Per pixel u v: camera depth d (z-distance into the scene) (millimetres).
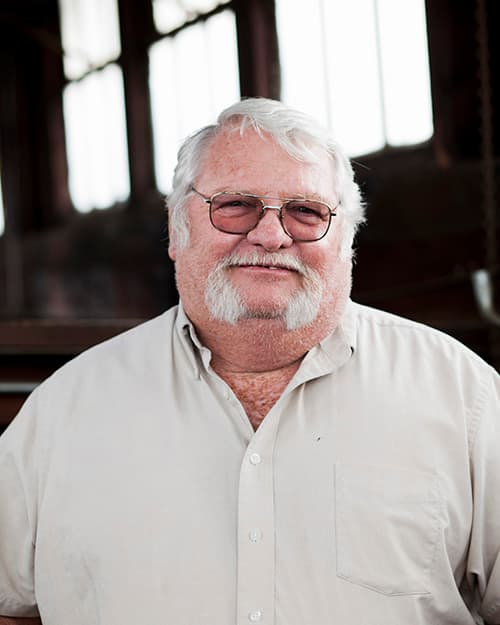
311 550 1559
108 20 10945
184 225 1659
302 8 7711
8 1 12383
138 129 10680
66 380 1728
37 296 12477
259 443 1597
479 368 1687
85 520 1609
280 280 1596
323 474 1587
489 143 5691
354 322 1703
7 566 1727
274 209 1596
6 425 3428
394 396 1638
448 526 1599
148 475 1607
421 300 5926
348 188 1688
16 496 1707
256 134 1626
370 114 6918
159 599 1560
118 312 11148
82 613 1642
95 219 11516
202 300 1630
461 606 1637
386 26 6742
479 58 5941
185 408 1651
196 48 9570
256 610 1538
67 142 12219
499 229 5629
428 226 6168
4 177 12906
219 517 1579
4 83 12758
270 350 1626
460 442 1614
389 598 1556
